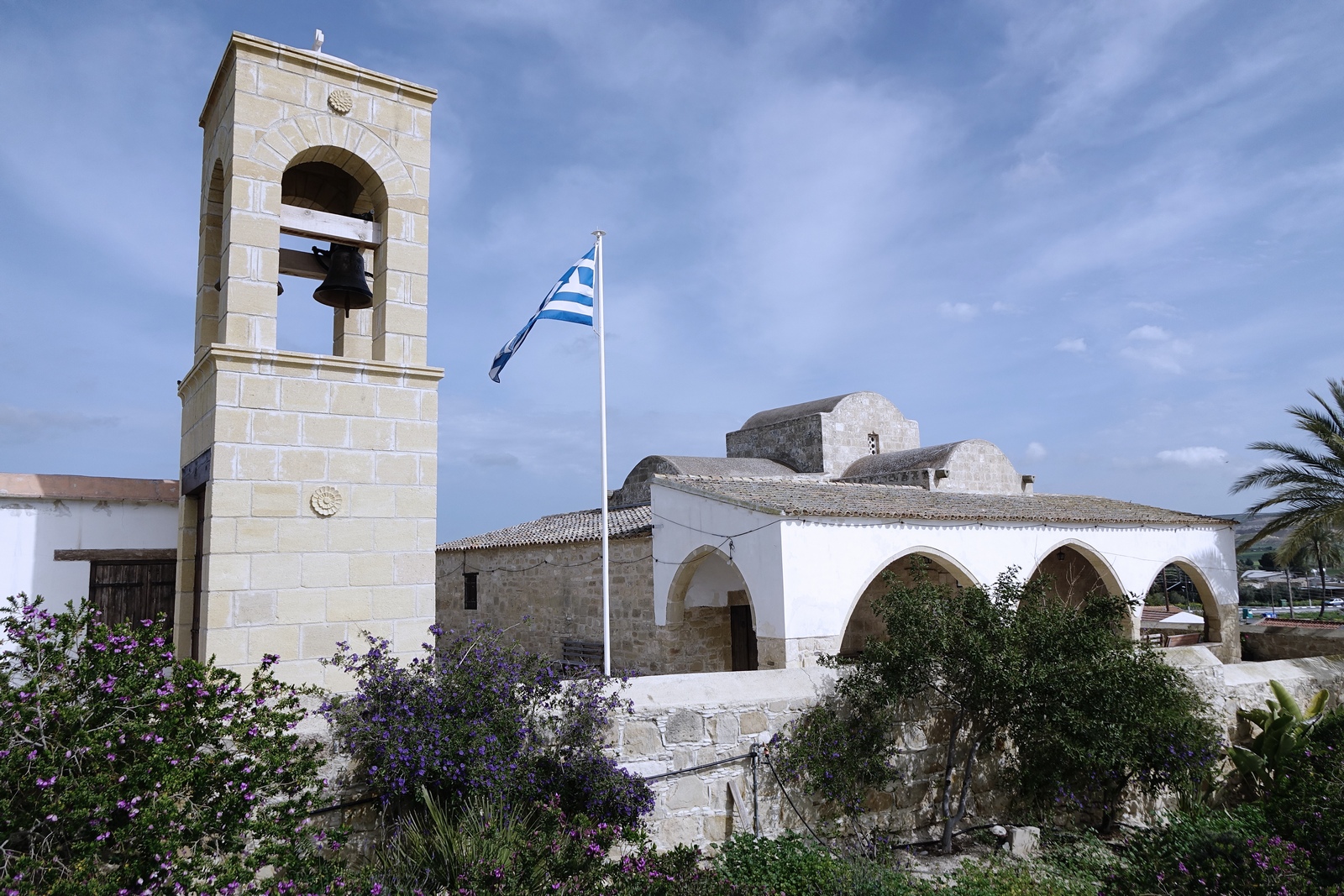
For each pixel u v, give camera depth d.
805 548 14.27
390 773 6.00
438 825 5.76
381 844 6.14
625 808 6.75
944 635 8.28
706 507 15.74
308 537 7.92
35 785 4.22
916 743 9.05
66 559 9.22
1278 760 10.52
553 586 20.36
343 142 8.59
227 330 7.83
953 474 24.05
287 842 5.43
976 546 16.72
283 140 8.30
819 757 8.23
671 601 16.59
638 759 7.53
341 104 8.62
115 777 4.38
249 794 4.86
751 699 8.26
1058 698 8.04
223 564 7.48
